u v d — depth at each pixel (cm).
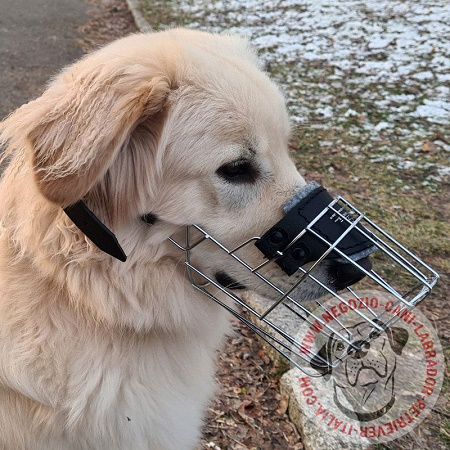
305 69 129
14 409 34
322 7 172
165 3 181
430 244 73
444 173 91
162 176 34
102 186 32
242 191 35
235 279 37
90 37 155
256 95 35
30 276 34
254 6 176
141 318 35
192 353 39
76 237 33
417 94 117
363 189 86
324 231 33
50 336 34
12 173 35
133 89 31
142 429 36
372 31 150
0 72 123
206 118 34
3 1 180
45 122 30
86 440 35
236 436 51
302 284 36
